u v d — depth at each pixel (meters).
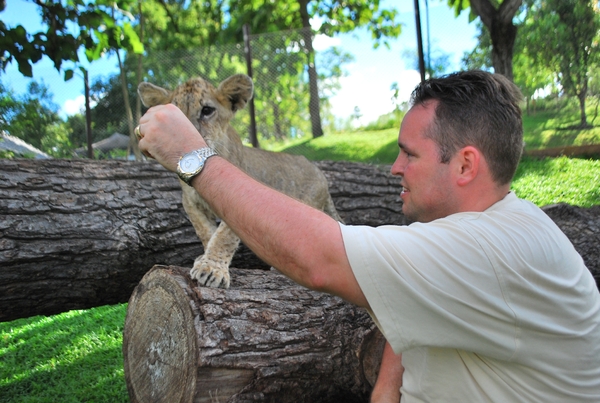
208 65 13.25
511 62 8.70
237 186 1.71
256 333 2.33
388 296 1.52
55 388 4.12
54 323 5.59
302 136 12.63
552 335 1.55
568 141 8.88
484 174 1.73
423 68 10.01
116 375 4.34
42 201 3.78
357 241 1.54
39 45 5.78
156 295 2.50
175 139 1.84
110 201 4.04
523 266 1.53
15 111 11.03
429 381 1.76
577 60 9.22
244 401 2.24
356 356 2.54
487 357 1.63
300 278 1.60
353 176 5.65
